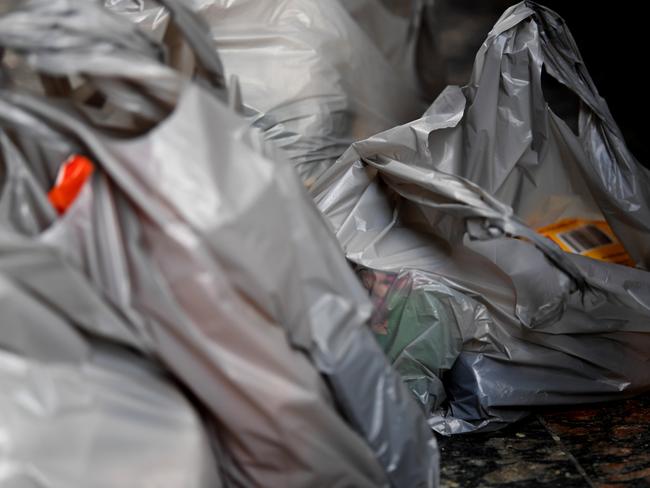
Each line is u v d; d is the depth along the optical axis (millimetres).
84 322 795
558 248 1061
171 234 786
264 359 823
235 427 843
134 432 769
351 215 1239
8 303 749
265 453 855
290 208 877
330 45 1366
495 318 1174
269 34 1331
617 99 1954
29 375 758
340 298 913
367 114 1438
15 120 794
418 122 1197
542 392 1192
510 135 1242
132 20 1232
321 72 1352
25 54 795
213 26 1314
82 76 902
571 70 1270
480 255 1145
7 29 792
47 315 769
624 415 1226
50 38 798
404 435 951
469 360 1194
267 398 820
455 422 1190
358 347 919
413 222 1253
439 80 1729
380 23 1532
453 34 1921
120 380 794
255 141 882
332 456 869
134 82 842
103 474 741
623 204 1271
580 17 2146
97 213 813
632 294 1176
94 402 766
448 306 1159
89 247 813
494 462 1110
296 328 856
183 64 1035
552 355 1195
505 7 2012
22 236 762
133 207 814
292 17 1348
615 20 2133
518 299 1110
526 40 1223
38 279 769
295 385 832
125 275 809
